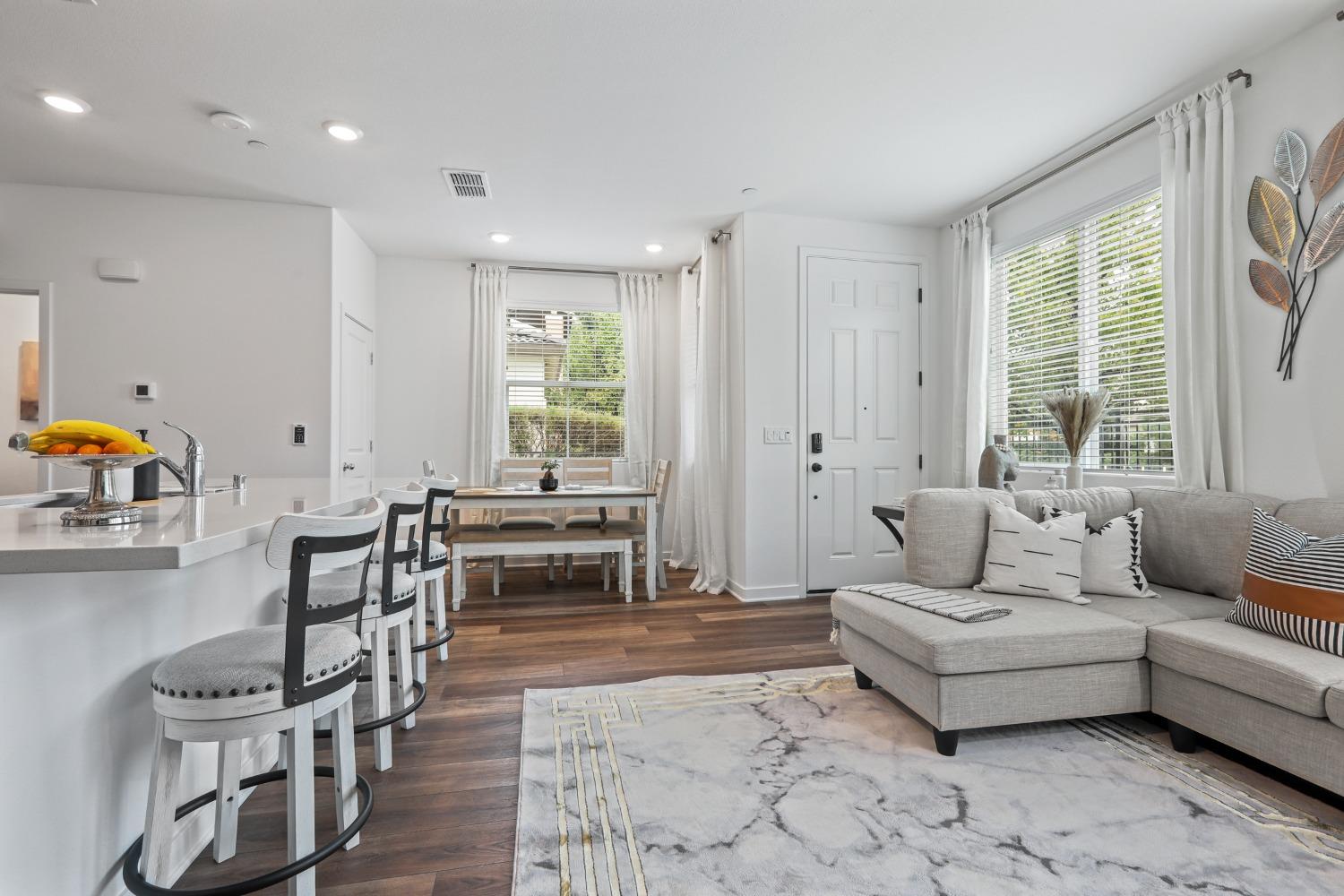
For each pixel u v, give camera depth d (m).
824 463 4.46
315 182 3.78
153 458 1.51
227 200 4.04
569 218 4.43
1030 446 3.87
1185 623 2.17
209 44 2.45
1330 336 2.39
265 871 1.54
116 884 1.32
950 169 3.65
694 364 5.43
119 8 2.24
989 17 2.32
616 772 1.98
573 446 5.80
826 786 1.90
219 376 4.02
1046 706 2.12
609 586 4.71
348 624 1.97
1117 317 3.27
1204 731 1.99
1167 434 3.02
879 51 2.52
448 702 2.56
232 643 1.37
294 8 2.24
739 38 2.43
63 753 1.19
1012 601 2.48
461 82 2.73
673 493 5.79
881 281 4.57
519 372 5.71
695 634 3.50
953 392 4.37
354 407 4.74
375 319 5.32
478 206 4.20
